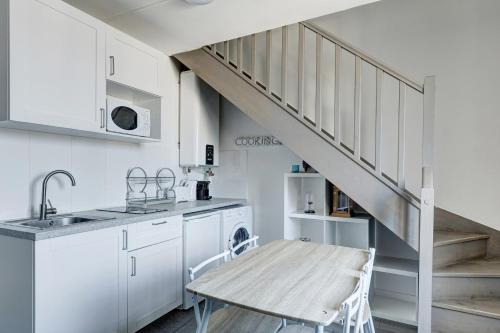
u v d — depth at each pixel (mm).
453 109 2844
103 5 2318
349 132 3260
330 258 1803
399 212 2316
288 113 2742
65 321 1852
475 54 2762
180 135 3604
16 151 2180
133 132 2680
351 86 3248
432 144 2117
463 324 2127
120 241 2217
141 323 2365
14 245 1808
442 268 2375
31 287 1727
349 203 2936
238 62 2998
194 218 2908
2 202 2105
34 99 1920
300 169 3459
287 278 1464
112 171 2891
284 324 1636
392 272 2578
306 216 3051
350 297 1153
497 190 2686
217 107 3881
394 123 3074
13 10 1812
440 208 2891
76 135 2561
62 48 2092
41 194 2318
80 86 2217
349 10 3289
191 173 3852
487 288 2271
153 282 2480
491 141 2707
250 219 3775
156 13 2441
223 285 1367
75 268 1912
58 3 2064
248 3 2295
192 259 2873
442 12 2895
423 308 2127
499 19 2680
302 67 2695
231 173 3998
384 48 3139
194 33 2803
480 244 2670
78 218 2355
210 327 1524
